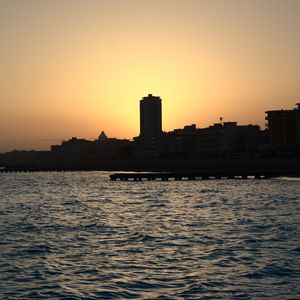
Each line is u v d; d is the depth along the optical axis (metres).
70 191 149.00
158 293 32.03
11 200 116.38
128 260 41.97
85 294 32.03
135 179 198.88
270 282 34.00
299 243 47.81
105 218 74.00
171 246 48.09
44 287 33.72
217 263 40.03
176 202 100.31
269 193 118.50
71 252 45.81
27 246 49.09
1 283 34.78
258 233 54.88
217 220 68.25
